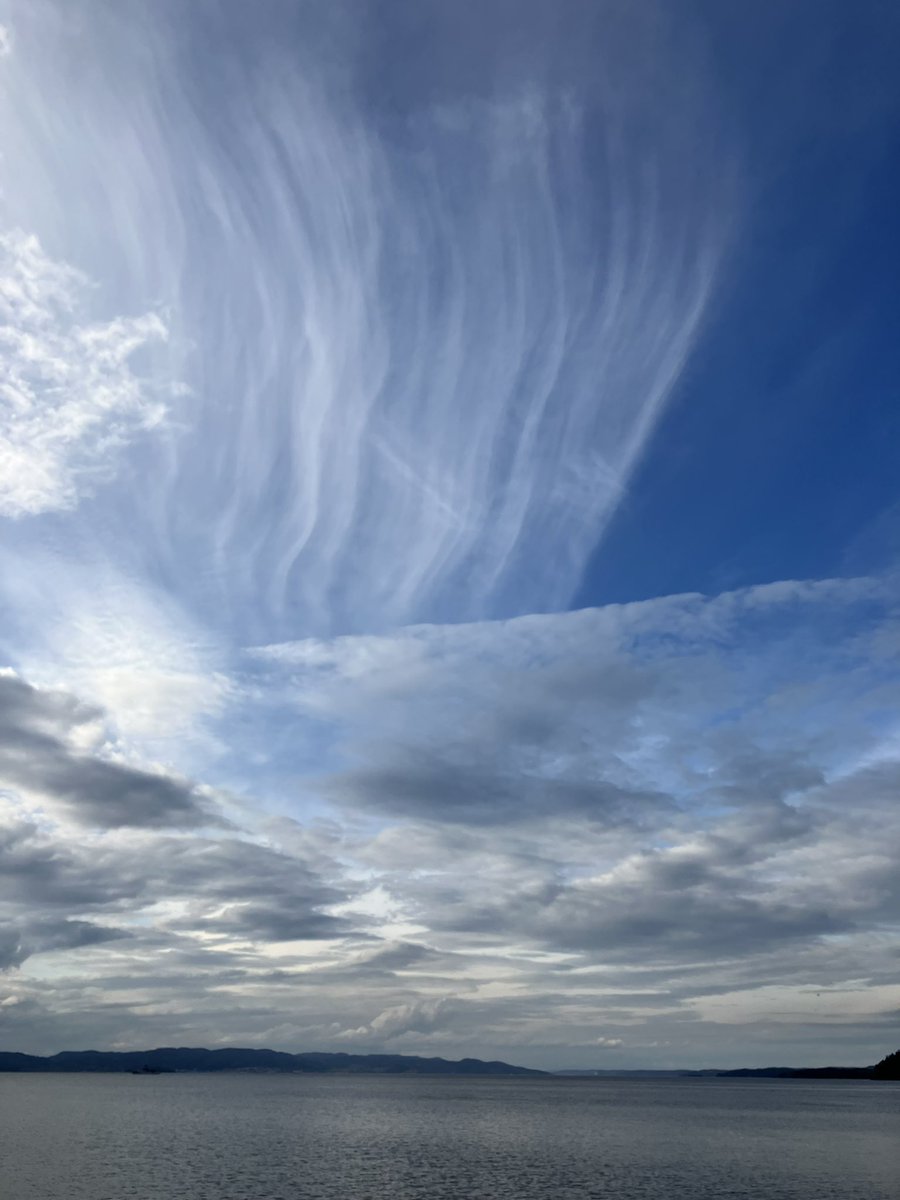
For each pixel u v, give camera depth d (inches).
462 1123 5787.4
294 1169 3289.9
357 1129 5182.1
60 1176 3046.3
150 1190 2755.9
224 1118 5920.3
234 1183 2923.2
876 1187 2965.1
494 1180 3075.8
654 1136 4852.4
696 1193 2815.0
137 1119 5723.4
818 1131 5221.5
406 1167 3395.7
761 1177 3191.4
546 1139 4645.7
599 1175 3221.0
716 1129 5359.3
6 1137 4404.5
